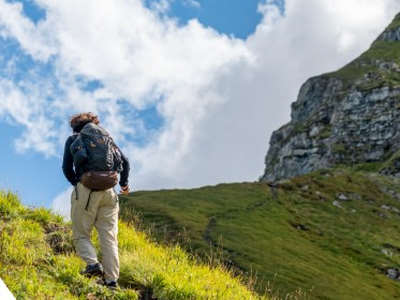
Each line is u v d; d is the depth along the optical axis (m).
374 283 61.06
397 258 73.19
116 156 9.35
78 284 9.00
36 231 10.84
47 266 9.34
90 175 8.89
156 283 10.03
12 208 11.51
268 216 77.88
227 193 87.25
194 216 66.06
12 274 8.38
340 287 51.47
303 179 107.62
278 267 51.94
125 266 10.48
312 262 59.91
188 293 9.99
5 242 9.53
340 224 84.19
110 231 9.36
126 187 9.80
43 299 7.80
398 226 90.88
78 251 9.23
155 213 63.22
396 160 157.12
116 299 9.00
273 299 13.69
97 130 9.34
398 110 197.50
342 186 107.44
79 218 9.20
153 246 13.05
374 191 110.56
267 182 102.38
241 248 54.12
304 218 82.88
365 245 76.00
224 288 11.23
